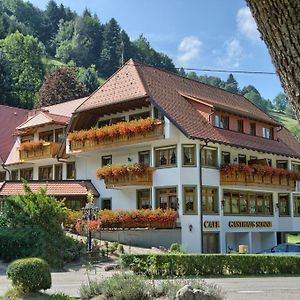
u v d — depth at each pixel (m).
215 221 33.97
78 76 100.44
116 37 128.50
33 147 42.03
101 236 33.66
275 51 3.72
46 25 150.75
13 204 27.73
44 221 26.47
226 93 45.50
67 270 24.84
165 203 33.66
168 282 13.69
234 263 24.92
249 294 16.78
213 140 33.81
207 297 12.08
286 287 19.17
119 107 36.34
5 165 46.09
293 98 3.73
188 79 42.31
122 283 13.70
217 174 34.69
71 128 38.97
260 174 36.66
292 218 41.75
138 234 32.72
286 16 3.54
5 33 119.12
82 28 132.25
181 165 33.00
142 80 36.22
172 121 32.66
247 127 39.28
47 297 13.85
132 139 34.28
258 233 38.97
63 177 41.66
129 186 34.53
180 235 32.72
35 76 98.94
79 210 36.16
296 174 40.44
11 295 14.16
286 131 47.28
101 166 38.44
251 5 3.73
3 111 52.84
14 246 26.12
